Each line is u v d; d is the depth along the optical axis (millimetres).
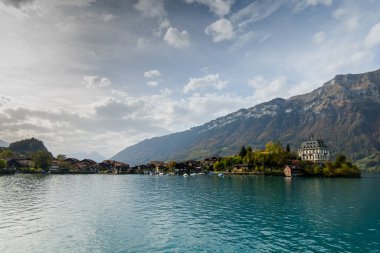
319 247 44094
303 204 82000
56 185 143500
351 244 45625
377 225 57344
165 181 186000
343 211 71625
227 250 42406
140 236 48656
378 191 117000
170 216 64688
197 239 47406
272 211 71250
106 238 47375
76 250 41688
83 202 84250
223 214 67250
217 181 177125
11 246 43219
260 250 42562
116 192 113375
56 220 59625
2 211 68875
